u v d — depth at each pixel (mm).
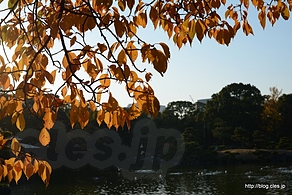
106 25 1851
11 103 2045
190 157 35406
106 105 1978
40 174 2213
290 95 47125
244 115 45469
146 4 2014
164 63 1694
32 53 2156
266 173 27172
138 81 1900
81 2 2328
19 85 2025
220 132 42875
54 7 2355
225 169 30906
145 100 1861
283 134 45438
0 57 2062
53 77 2033
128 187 21844
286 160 37500
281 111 45875
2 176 2240
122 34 1729
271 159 37688
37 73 2098
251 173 27406
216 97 47406
